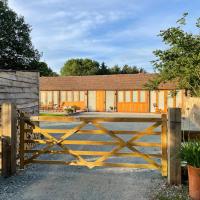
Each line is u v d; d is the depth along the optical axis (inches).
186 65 592.1
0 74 367.6
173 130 258.4
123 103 1461.6
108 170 310.8
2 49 1302.9
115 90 1470.2
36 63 1392.7
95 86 1518.2
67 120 301.9
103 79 1563.7
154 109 1393.9
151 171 306.5
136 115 1234.0
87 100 1525.6
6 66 1307.8
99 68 2844.5
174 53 635.5
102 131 296.7
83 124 299.7
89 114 1291.8
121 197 230.7
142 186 257.0
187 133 356.8
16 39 1364.4
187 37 629.3
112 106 1480.1
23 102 462.3
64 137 303.3
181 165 266.4
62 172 303.3
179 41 622.2
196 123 753.6
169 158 260.4
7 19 1327.5
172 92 837.2
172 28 639.8
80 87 1541.6
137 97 1433.3
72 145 460.1
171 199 223.1
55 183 267.1
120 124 881.5
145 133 289.0
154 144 289.3
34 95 526.9
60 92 1573.6
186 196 229.8
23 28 1385.3
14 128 296.4
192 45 624.1
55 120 303.1
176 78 664.4
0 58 1298.0
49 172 303.0
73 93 1551.4
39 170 310.5
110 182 269.7
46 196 233.8
